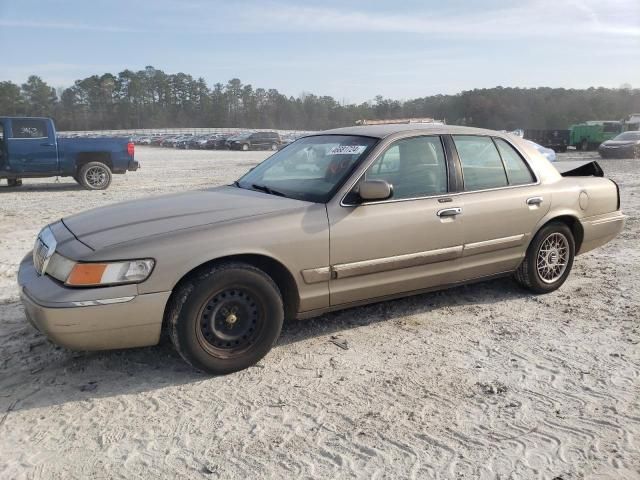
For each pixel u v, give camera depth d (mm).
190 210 3891
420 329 4492
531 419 3164
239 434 3043
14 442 2977
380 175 4195
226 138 51875
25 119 14250
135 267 3346
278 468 2746
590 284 5637
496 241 4738
